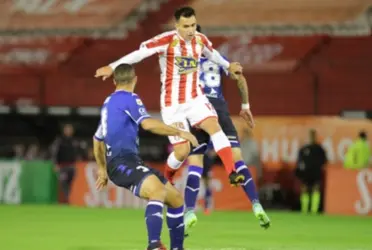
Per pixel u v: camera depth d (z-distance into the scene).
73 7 79.19
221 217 49.41
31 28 79.12
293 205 59.59
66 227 40.00
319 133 60.19
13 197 62.81
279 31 72.06
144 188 23.14
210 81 31.31
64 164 61.91
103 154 25.47
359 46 66.19
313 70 66.06
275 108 65.75
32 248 29.88
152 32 74.75
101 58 72.94
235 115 65.50
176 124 28.03
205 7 75.12
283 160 60.50
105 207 58.84
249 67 67.25
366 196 54.19
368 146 56.97
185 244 31.17
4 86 73.81
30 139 76.00
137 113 23.62
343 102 64.50
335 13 71.38
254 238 34.44
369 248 30.48
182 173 56.41
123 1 77.88
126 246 30.52
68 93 71.81
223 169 57.12
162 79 28.22
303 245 31.47
